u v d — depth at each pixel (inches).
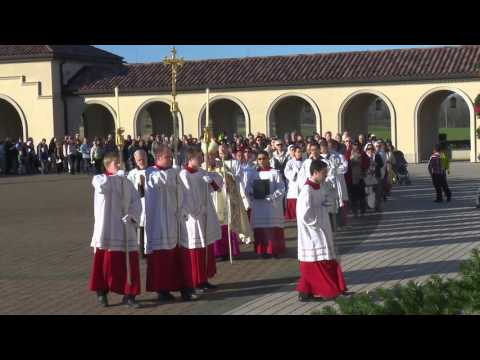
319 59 1521.9
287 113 1576.0
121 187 365.7
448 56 1416.1
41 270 470.0
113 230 363.6
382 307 182.9
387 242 542.9
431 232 584.4
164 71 1626.5
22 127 1728.6
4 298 387.5
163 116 1657.2
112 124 1747.0
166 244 374.9
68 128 1649.9
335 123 1450.5
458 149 1791.3
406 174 1042.1
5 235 641.0
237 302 368.2
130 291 364.2
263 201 498.3
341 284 364.2
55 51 1616.6
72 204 906.1
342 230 613.9
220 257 497.7
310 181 365.4
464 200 820.0
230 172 493.7
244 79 1508.4
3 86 1647.4
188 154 397.7
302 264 366.3
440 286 193.8
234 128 1658.5
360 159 703.7
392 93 1413.6
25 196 1029.2
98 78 1654.8
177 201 381.7
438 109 1525.6
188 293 378.3
